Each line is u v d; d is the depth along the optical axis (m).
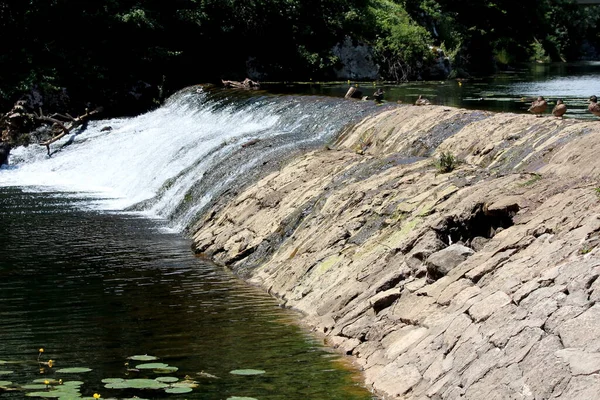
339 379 10.62
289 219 17.28
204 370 10.98
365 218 15.47
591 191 11.84
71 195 25.47
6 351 11.84
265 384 10.44
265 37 40.16
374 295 12.61
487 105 26.84
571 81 39.03
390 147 19.23
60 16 35.84
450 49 46.28
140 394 10.10
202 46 38.94
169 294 14.91
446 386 9.56
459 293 11.12
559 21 65.44
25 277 16.06
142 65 36.62
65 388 10.12
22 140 31.27
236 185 20.64
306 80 40.06
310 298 13.94
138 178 25.83
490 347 9.58
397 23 43.31
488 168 15.51
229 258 17.14
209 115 29.45
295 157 20.69
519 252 11.37
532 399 8.52
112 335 12.55
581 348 8.64
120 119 33.59
